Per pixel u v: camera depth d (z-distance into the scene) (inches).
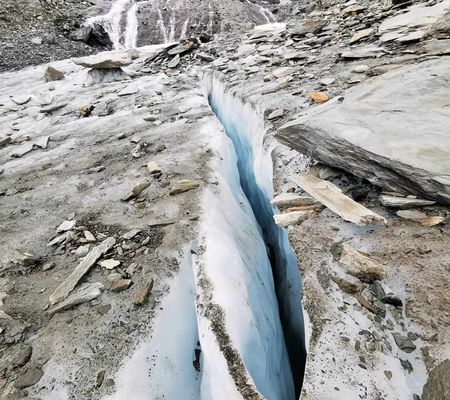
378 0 402.3
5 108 347.9
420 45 234.4
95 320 112.1
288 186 147.3
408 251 95.4
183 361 108.6
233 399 85.5
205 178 183.0
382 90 154.9
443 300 81.5
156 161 206.1
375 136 120.9
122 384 93.6
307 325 90.9
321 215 120.0
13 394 93.4
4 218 172.1
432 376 68.3
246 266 136.6
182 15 977.5
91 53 723.4
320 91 220.2
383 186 114.7
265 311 130.3
